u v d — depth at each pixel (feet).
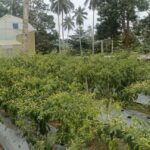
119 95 25.58
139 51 40.04
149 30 137.80
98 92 26.63
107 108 14.33
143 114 25.29
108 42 104.47
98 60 29.58
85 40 187.42
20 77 21.98
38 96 16.63
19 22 126.41
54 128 16.30
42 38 171.22
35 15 179.11
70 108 14.10
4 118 21.63
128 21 147.23
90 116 13.51
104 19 153.48
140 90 24.34
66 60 32.14
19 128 18.74
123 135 11.60
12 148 20.04
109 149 12.13
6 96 19.20
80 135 13.07
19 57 33.88
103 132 12.40
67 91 16.92
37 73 24.64
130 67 27.17
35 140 16.16
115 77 26.48
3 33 124.36
